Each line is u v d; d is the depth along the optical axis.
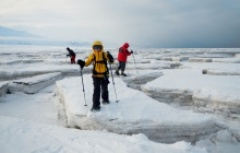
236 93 10.32
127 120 6.97
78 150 5.17
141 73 16.78
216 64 23.75
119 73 17.33
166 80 13.93
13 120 7.07
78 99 8.84
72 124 7.61
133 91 10.02
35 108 11.81
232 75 16.12
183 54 43.41
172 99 11.70
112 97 9.09
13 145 5.41
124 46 15.52
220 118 9.66
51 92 15.19
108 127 7.00
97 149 5.18
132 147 5.16
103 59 7.46
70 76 19.36
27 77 18.17
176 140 7.06
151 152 4.89
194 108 10.77
